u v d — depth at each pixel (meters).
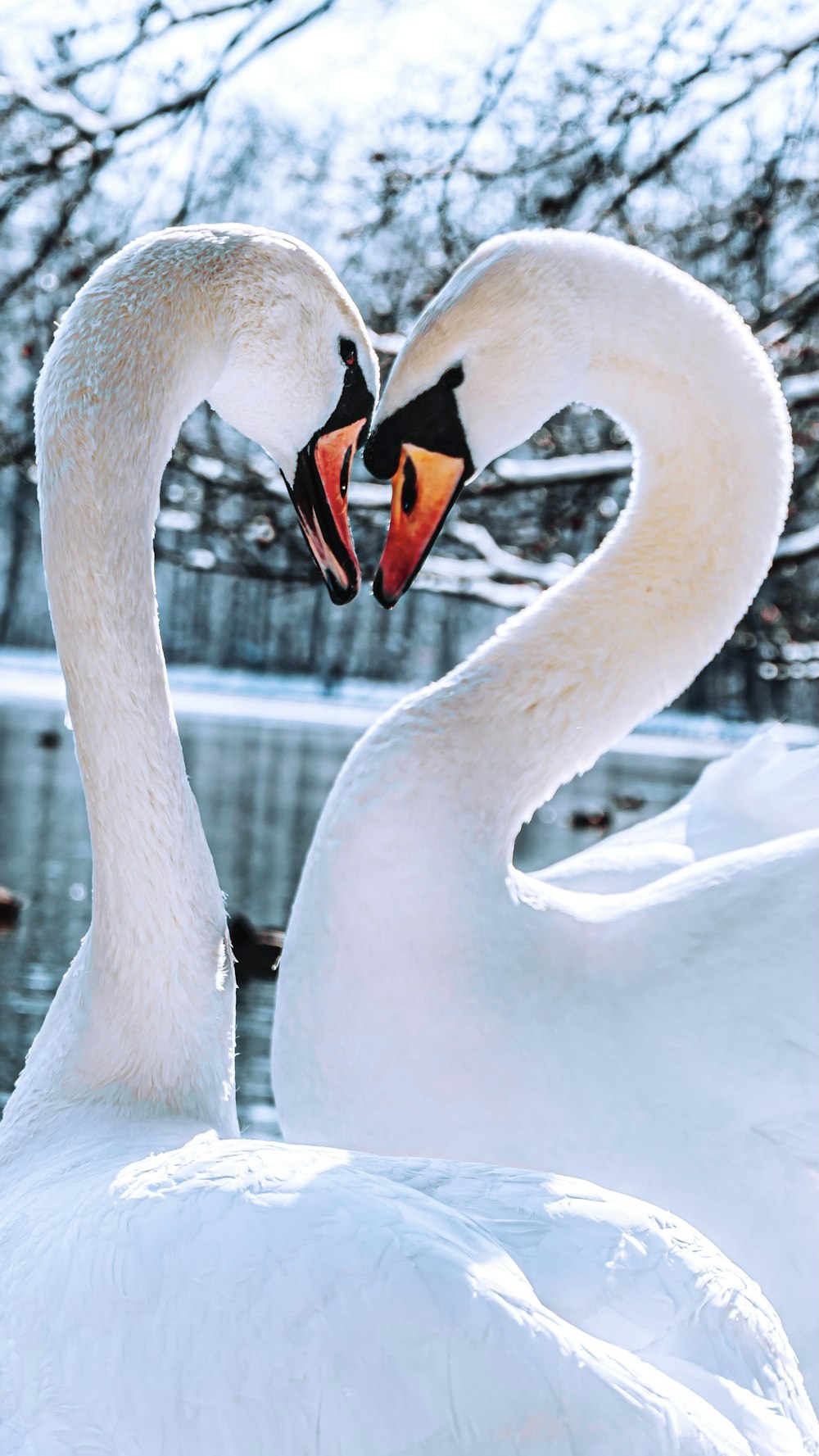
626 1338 1.91
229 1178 2.03
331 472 3.30
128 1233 2.00
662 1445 1.72
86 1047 2.66
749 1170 2.92
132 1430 1.89
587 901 3.27
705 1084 2.96
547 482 7.25
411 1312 1.79
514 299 3.40
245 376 3.14
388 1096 3.03
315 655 47.06
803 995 3.01
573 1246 1.97
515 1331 1.77
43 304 7.39
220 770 16.30
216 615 47.31
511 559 8.16
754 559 3.47
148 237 2.91
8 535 48.97
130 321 2.76
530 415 3.48
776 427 3.45
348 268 7.23
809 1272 2.88
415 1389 1.75
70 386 2.71
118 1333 1.93
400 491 3.46
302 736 21.98
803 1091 2.95
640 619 3.40
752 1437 1.82
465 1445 1.72
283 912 8.64
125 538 2.70
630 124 6.95
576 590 3.44
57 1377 1.97
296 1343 1.81
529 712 3.28
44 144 6.95
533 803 3.29
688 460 3.45
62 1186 2.31
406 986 3.04
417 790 3.13
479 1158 3.00
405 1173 2.10
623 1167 2.96
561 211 6.89
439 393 3.43
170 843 2.67
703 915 3.12
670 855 3.97
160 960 2.66
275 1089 3.21
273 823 12.46
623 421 3.52
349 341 3.20
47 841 10.73
